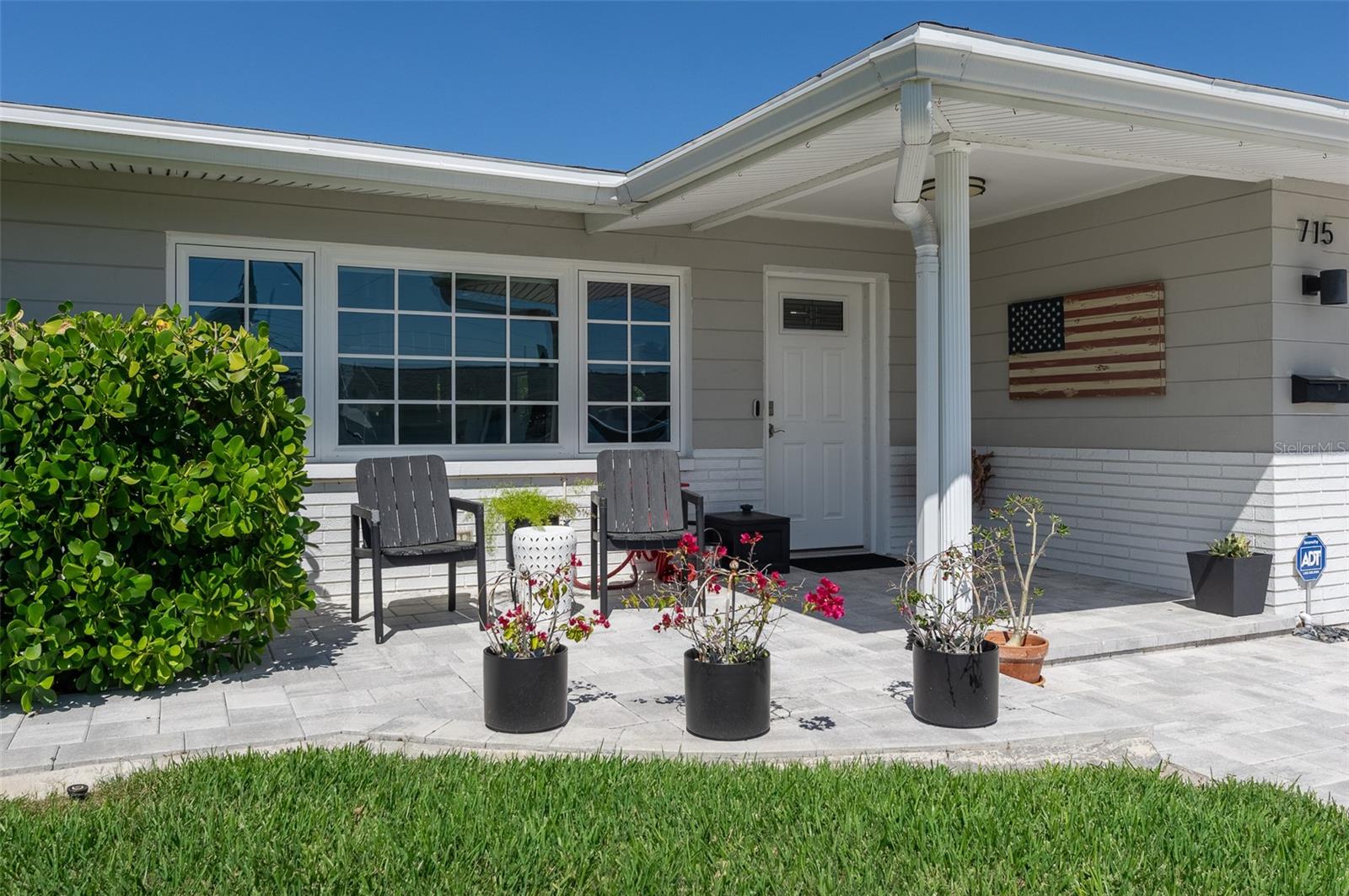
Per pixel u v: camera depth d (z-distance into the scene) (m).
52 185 5.58
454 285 6.64
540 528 6.00
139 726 3.72
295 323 6.22
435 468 5.95
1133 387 6.62
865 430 8.19
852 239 7.82
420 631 5.42
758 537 4.00
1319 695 4.56
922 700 3.86
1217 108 4.64
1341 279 5.82
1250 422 5.92
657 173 5.90
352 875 2.54
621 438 7.16
